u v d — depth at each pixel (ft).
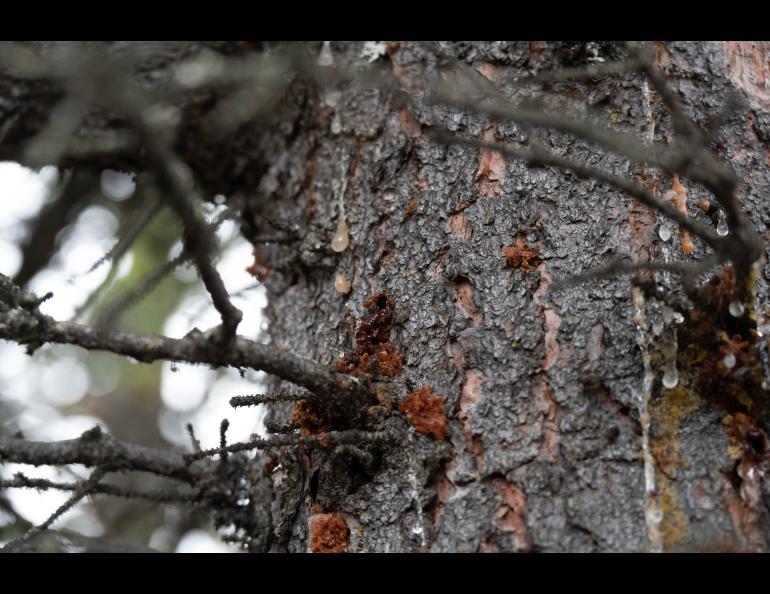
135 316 7.18
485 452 5.81
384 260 6.06
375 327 5.98
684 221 5.60
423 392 5.88
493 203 6.00
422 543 5.79
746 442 5.74
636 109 6.03
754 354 5.72
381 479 5.85
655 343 5.79
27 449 5.96
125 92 5.33
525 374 5.84
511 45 6.16
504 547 5.74
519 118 5.59
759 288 5.88
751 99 6.09
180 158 6.33
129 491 6.08
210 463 6.15
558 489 5.75
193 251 5.50
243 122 6.31
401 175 6.13
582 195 5.97
